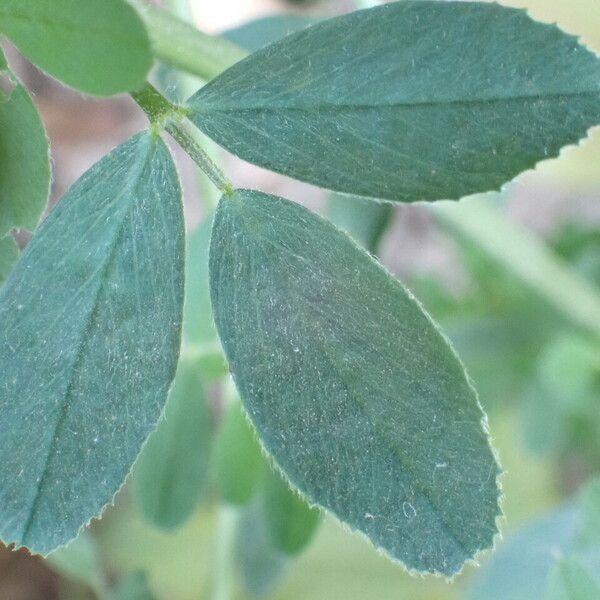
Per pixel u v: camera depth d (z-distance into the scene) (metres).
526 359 0.16
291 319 0.06
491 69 0.06
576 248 0.17
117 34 0.06
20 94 0.06
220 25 0.22
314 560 0.20
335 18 0.06
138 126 0.22
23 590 0.20
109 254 0.06
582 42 0.06
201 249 0.09
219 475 0.10
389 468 0.06
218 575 0.12
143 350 0.06
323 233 0.06
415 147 0.06
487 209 0.15
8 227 0.07
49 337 0.06
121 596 0.11
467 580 0.20
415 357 0.06
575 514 0.11
